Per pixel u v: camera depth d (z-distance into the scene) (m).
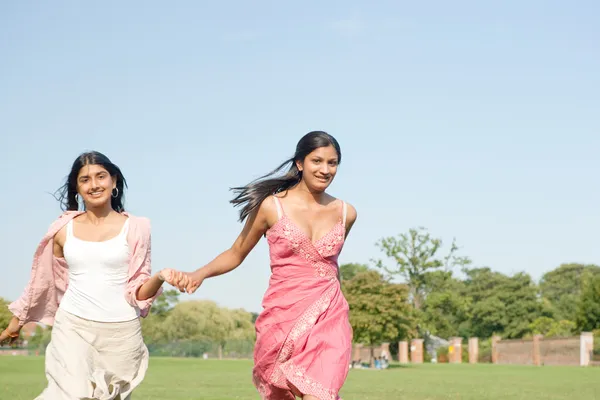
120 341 5.45
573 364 47.22
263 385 5.08
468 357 60.12
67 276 5.73
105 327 5.40
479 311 82.19
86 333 5.38
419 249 65.50
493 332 82.44
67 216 5.61
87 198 5.54
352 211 5.23
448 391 15.49
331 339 4.81
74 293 5.42
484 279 86.88
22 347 54.94
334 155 5.01
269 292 5.00
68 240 5.49
